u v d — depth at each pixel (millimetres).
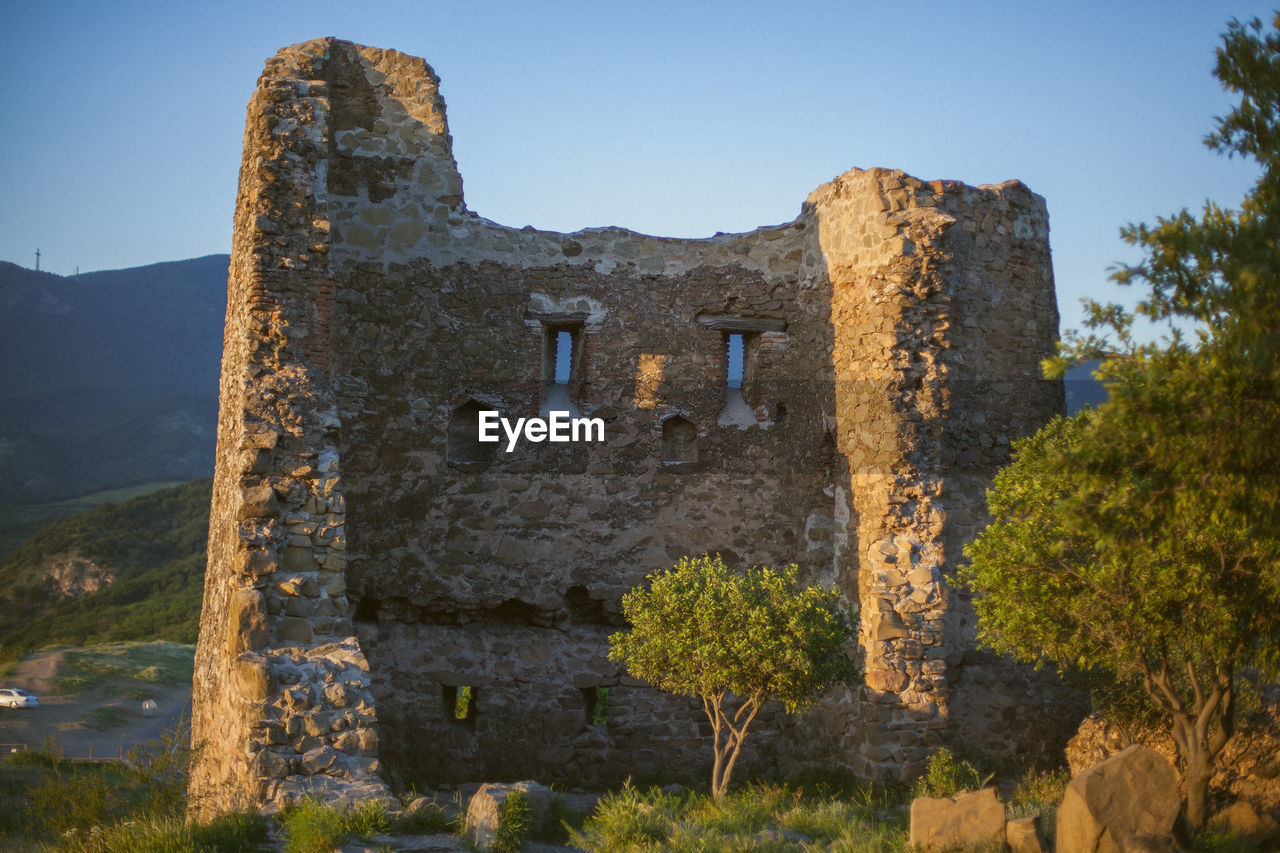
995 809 8203
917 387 14312
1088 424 10266
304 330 12961
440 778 15258
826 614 12211
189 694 47031
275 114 13508
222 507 13266
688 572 12703
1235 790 10461
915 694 13633
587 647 16031
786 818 10273
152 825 8570
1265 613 8859
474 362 16141
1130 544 7746
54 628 71812
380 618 15438
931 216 14391
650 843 8812
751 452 16922
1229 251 6977
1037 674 14836
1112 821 7359
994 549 10195
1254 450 6887
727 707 16047
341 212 15719
